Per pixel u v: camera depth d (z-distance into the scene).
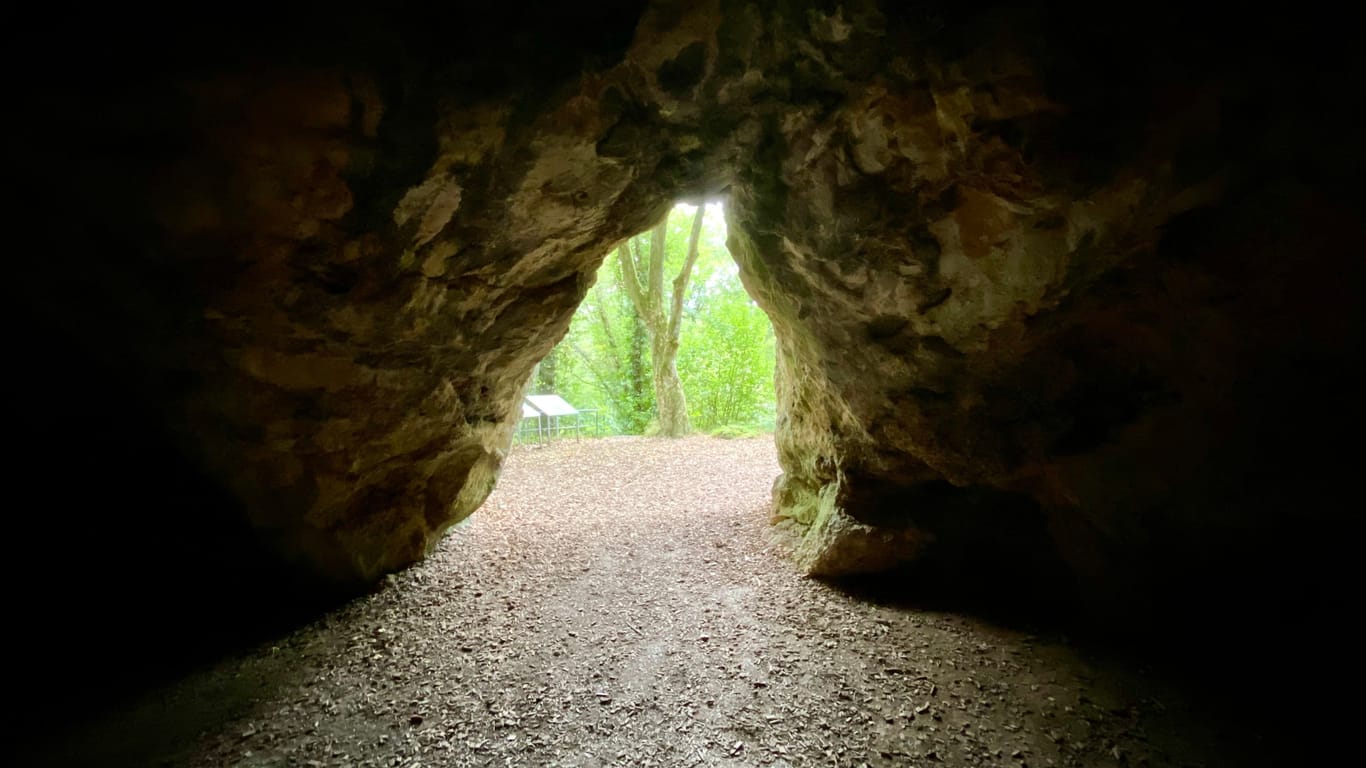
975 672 3.85
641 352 17.64
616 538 6.53
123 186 2.60
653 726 3.40
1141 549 4.14
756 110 3.57
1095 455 4.01
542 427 14.56
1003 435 4.32
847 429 5.21
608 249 4.67
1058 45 2.59
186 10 2.23
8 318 3.13
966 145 3.09
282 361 3.70
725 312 16.69
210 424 3.82
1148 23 2.45
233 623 4.59
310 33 2.41
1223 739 3.21
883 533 5.07
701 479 9.58
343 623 4.59
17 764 3.14
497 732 3.36
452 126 2.94
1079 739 3.25
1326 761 3.01
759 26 3.07
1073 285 3.44
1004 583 4.77
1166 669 3.81
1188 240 3.06
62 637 4.16
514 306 4.54
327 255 3.26
